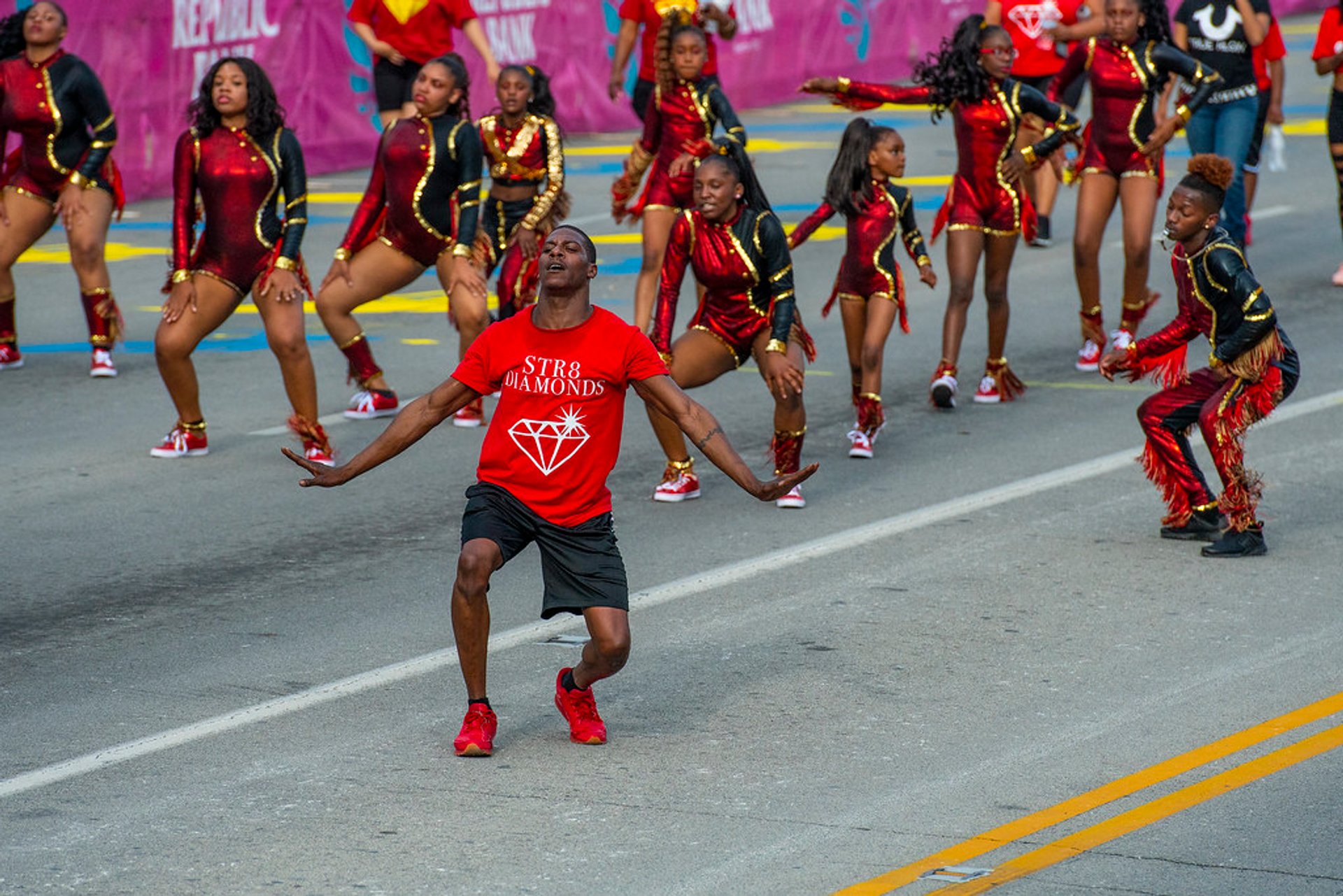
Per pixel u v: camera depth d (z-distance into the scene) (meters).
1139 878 16.91
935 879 16.92
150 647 24.23
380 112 57.47
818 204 63.03
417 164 35.66
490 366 20.22
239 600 26.33
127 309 49.31
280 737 20.92
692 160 36.03
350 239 36.47
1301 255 53.56
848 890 16.72
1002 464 33.88
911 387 40.50
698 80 37.38
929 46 102.12
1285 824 18.14
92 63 64.81
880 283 34.31
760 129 82.75
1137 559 27.88
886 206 34.28
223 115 33.44
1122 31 39.22
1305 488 31.59
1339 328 44.53
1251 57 48.75
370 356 37.72
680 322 47.22
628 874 17.12
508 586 27.14
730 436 36.31
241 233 33.56
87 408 38.88
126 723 21.41
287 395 35.56
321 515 30.97
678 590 26.55
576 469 20.12
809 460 34.53
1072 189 67.25
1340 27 47.06
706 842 17.88
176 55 67.88
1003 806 18.70
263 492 32.44
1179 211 27.17
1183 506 28.75
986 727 21.03
